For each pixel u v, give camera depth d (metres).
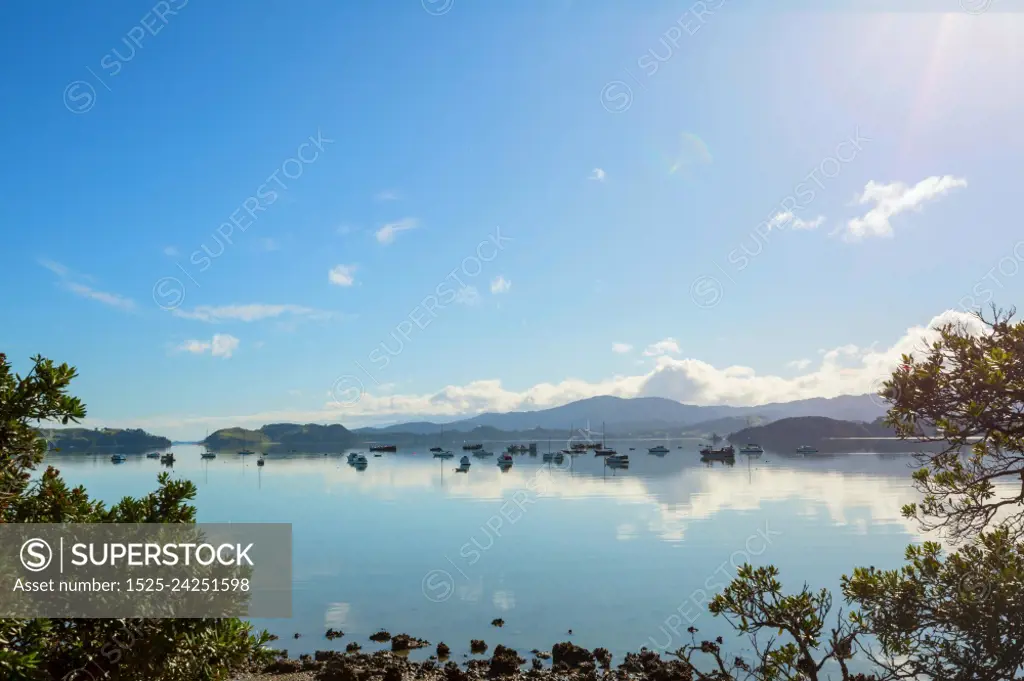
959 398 9.41
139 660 8.43
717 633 27.25
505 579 37.56
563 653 24.75
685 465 171.50
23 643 7.47
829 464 158.62
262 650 9.71
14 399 8.48
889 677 10.25
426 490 104.62
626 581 36.72
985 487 10.15
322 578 37.69
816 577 35.59
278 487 113.00
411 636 27.17
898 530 52.56
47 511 8.95
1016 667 9.30
